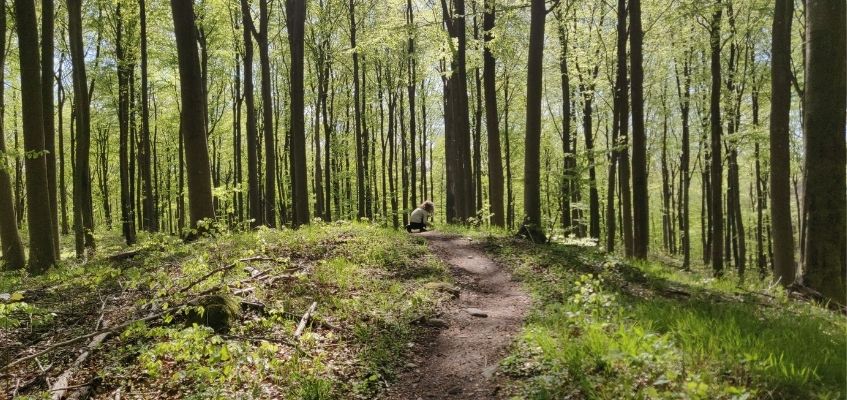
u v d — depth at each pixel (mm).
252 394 4781
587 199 25609
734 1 17062
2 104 14203
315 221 14328
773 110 12656
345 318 6918
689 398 3508
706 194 32062
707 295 8898
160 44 23453
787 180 12422
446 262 10977
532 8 13789
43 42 14891
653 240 48844
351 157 38281
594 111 28500
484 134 36281
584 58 20906
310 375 5137
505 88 29203
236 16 23109
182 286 7402
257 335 6074
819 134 9320
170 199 37250
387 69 29906
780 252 12461
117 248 17609
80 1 17219
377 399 4965
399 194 45625
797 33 20406
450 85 23859
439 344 6441
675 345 4902
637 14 13875
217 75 28469
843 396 3697
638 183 14023
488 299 8609
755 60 23062
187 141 12656
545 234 14117
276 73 32906
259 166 35906
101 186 38031
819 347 4926
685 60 24609
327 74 28125
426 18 22391
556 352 4996
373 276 9047
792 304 8555
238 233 12750
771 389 3836
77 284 9102
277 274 8453
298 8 16547
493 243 12695
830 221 9297
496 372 5148
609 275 9883
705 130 24531
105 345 5734
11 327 6680
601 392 4035
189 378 5199
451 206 23688
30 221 12703
